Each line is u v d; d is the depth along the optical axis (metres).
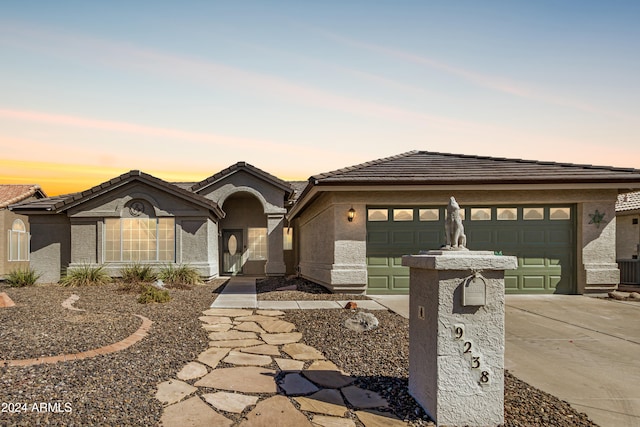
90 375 4.93
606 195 12.28
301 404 4.54
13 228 24.06
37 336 6.23
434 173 12.02
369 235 12.33
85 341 6.15
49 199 17.45
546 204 12.46
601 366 5.82
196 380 5.14
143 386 4.80
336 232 12.12
